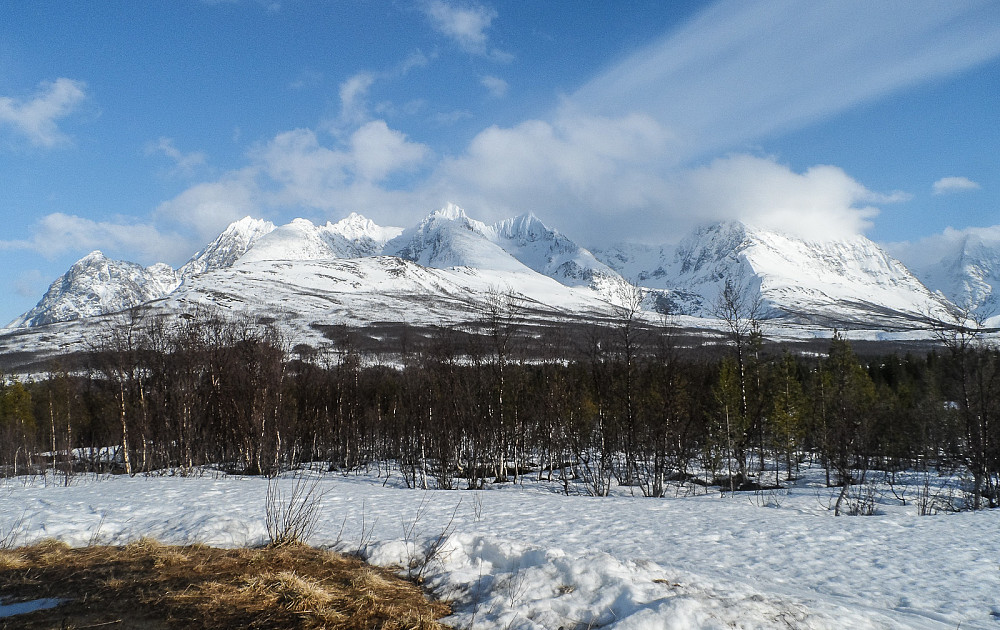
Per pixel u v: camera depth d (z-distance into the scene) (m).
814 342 165.00
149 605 7.51
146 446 40.19
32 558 9.86
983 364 27.95
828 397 38.00
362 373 54.53
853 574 10.90
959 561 11.93
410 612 7.13
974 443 27.31
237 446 40.62
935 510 24.59
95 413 44.84
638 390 32.88
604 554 8.28
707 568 10.74
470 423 34.94
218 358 39.81
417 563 9.18
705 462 36.88
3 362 113.62
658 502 22.02
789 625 6.33
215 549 10.14
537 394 39.41
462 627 6.79
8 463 37.50
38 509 14.04
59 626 6.90
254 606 7.39
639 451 33.53
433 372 37.53
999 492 27.27
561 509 18.00
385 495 19.77
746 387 37.50
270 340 42.66
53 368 47.91
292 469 41.72
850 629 6.54
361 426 48.66
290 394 43.97
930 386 44.03
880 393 49.41
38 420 47.62
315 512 14.23
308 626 6.71
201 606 7.41
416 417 37.88
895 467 43.72
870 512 23.16
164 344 41.56
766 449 43.34
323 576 8.64
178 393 38.38
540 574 7.86
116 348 40.06
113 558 9.71
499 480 36.22
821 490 31.36
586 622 6.57
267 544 10.58
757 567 11.28
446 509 16.61
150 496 16.89
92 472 37.59
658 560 11.34
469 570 8.63
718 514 18.25
